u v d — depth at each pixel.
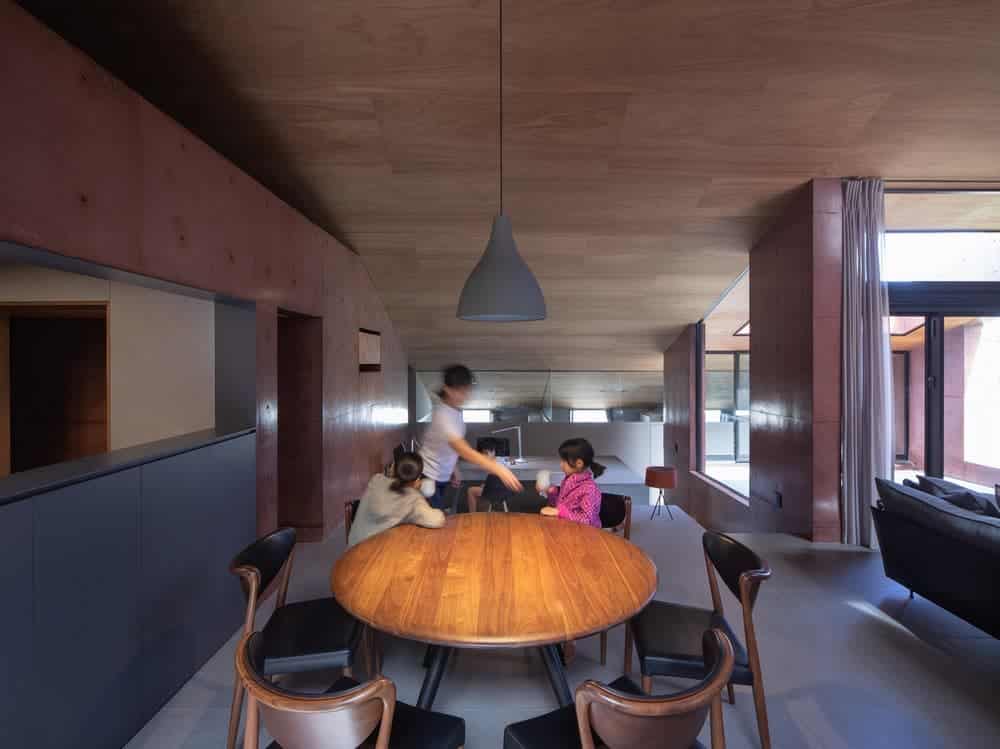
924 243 5.73
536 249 6.29
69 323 5.39
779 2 3.21
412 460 2.71
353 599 1.90
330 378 5.33
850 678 2.77
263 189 3.88
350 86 3.87
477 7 3.24
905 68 3.69
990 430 5.89
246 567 2.17
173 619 2.66
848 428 4.89
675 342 8.90
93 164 2.25
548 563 2.24
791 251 5.33
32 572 1.86
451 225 5.75
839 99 3.98
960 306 5.57
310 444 5.10
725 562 2.41
